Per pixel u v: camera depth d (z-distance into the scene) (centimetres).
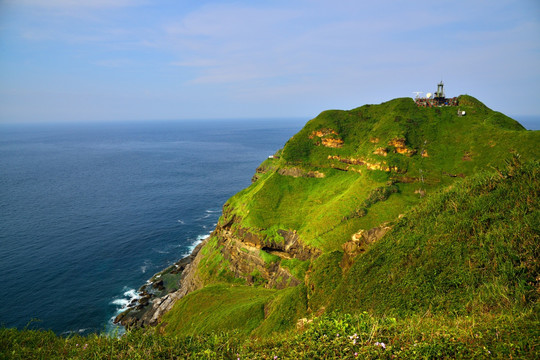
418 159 8575
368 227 6969
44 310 5806
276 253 7619
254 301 4675
